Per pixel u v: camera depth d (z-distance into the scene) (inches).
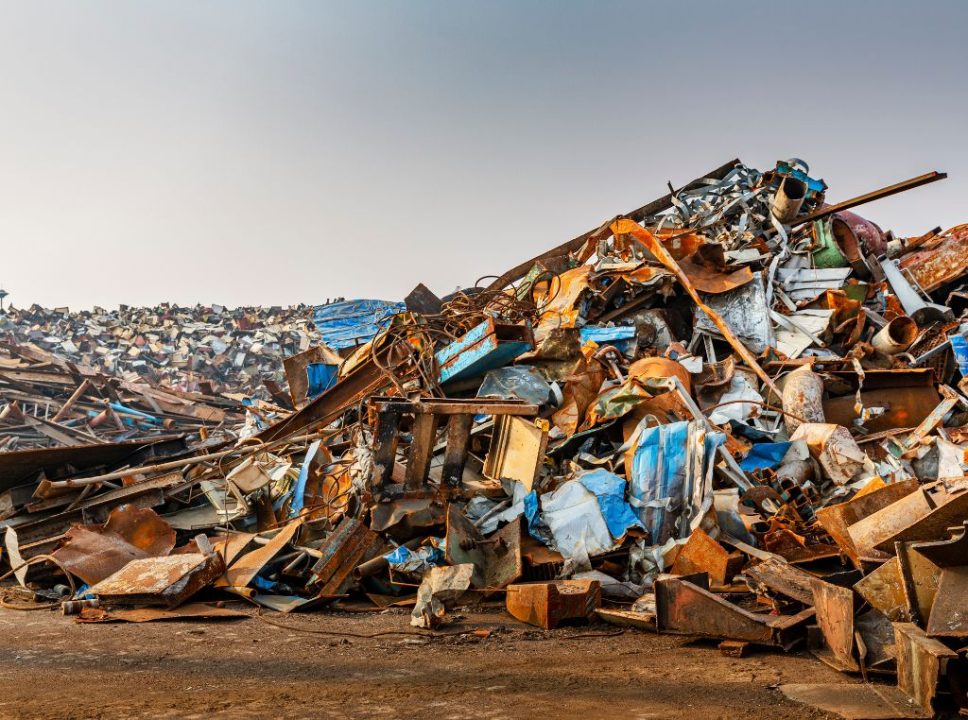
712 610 242.1
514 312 562.6
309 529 390.6
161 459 509.4
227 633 270.2
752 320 561.0
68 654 232.5
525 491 380.2
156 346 1566.2
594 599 291.0
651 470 371.9
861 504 263.3
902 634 179.2
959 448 417.7
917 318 618.8
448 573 301.6
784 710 169.2
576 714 166.9
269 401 1120.8
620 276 575.8
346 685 196.4
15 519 439.2
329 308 782.5
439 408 375.6
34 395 1053.8
